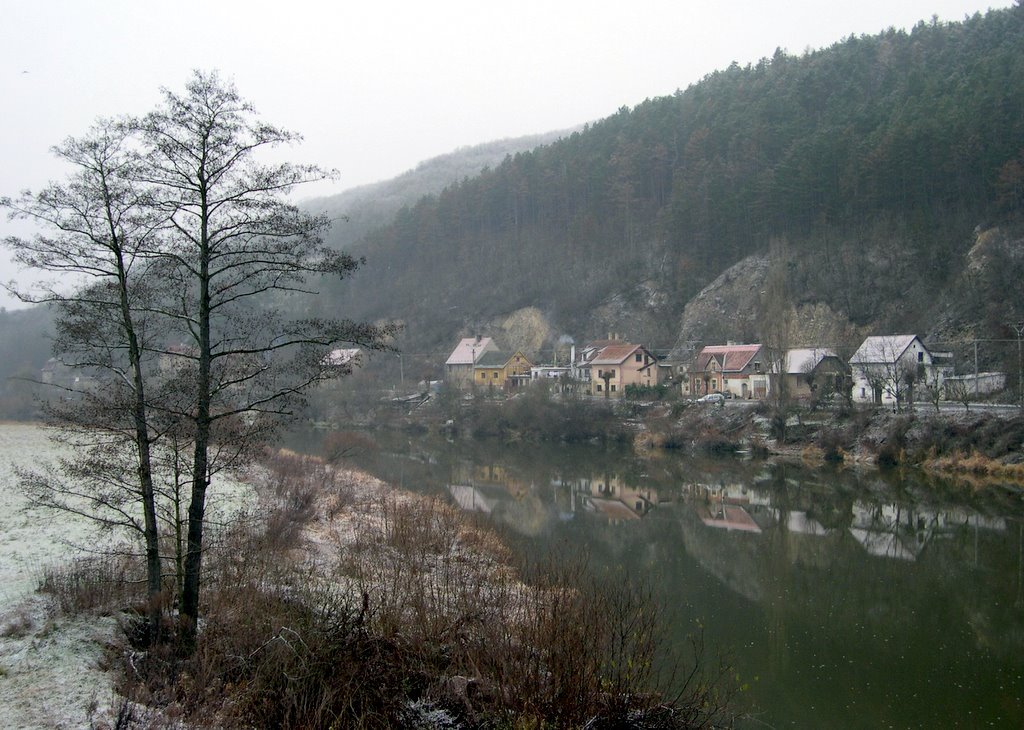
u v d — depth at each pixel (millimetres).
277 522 21828
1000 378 58062
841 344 70625
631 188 110188
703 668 17109
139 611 14078
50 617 13445
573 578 20031
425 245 126312
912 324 72125
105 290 12781
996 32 112688
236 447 13984
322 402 88438
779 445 57812
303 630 13242
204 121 12312
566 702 11836
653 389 76250
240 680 12242
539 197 121938
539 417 71500
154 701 11344
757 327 78750
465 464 56000
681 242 101500
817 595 23250
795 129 100562
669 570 25938
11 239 12016
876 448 51844
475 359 96375
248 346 13984
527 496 42125
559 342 99750
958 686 16609
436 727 11766
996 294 66688
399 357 104750
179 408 12914
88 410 12477
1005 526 33656
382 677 12406
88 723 10141
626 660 13562
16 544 19281
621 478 49188
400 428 81938
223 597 14570
